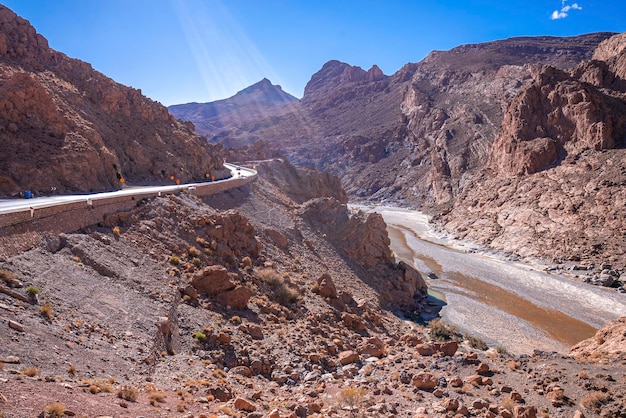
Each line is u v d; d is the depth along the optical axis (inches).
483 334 1290.6
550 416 495.2
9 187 997.2
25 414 284.0
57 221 735.1
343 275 1477.6
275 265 1192.8
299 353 714.2
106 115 1795.0
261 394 532.1
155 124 2063.2
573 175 2770.7
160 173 1754.4
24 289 516.7
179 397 448.1
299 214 1923.0
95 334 514.3
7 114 1179.3
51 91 1497.3
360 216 1881.2
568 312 1535.4
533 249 2438.5
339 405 496.1
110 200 930.7
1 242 581.6
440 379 598.2
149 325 593.3
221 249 1042.7
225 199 1641.2
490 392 561.6
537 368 679.1
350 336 918.4
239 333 721.6
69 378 394.3
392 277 1681.8
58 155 1168.8
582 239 2305.6
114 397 382.3
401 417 467.5
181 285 796.6
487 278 2003.0
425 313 1475.1
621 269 1974.7
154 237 936.9
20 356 387.9
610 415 495.5
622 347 765.9
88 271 669.3
